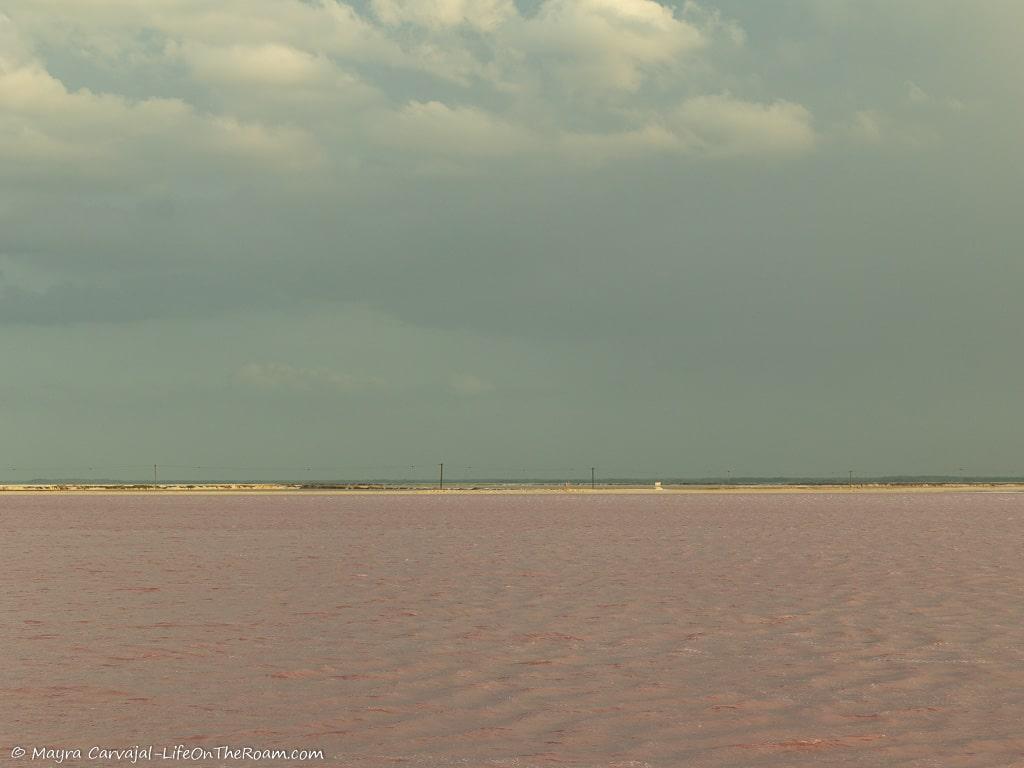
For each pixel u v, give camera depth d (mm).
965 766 13828
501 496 133875
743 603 28438
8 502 113812
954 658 20719
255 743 14945
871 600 28953
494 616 26188
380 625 24766
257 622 25188
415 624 24938
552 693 17891
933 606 27781
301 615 26312
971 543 49188
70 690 18047
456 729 15711
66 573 36344
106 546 48844
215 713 16609
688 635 23422
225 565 39312
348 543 50500
